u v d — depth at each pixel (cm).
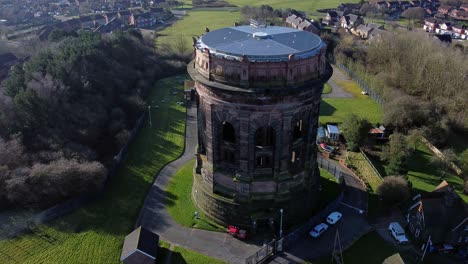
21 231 5916
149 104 11394
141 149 8544
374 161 8256
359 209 6375
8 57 13100
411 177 7725
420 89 11562
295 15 19912
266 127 5044
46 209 6362
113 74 11056
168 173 7500
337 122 10175
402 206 6488
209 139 5444
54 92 8419
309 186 5809
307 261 5238
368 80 13338
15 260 5350
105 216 6212
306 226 5762
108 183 7125
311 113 5231
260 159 5344
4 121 7675
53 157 7069
